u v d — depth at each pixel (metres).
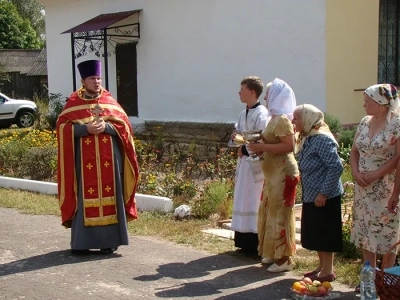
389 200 4.72
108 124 6.36
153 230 7.43
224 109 13.41
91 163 6.33
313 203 5.10
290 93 5.53
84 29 15.17
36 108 22.58
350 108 11.76
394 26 12.82
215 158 11.02
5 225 7.92
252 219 6.05
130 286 5.37
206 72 13.70
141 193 9.38
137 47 15.41
